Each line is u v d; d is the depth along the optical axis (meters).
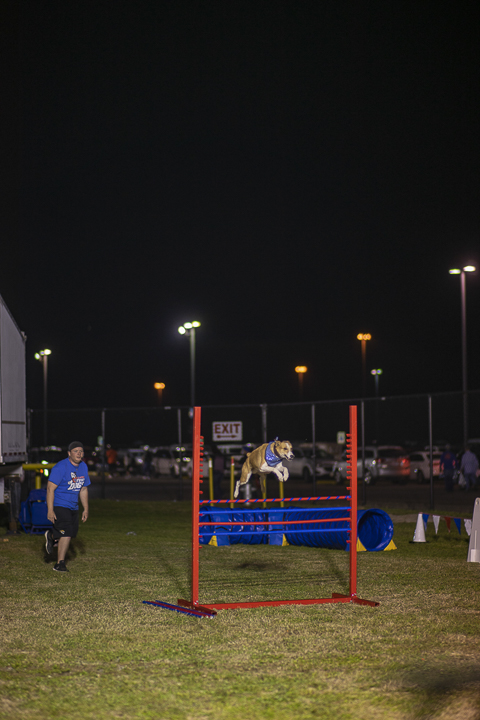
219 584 9.30
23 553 11.96
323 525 12.71
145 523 17.19
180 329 37.91
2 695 5.11
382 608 7.87
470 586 9.10
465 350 31.70
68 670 5.70
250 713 4.78
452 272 32.34
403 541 13.47
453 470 24.17
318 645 6.37
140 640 6.55
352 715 4.73
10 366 13.64
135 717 4.72
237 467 30.50
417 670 5.65
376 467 31.69
